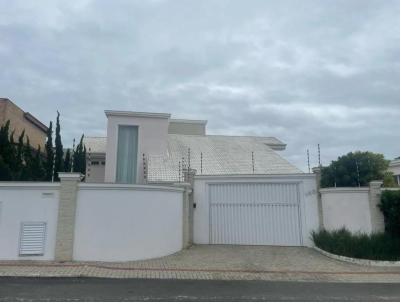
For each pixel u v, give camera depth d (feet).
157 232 44.34
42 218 40.81
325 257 46.60
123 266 38.65
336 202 50.42
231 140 100.83
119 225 41.86
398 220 45.57
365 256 43.88
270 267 40.88
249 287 32.19
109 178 78.28
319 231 51.67
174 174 70.85
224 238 55.26
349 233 47.55
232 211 55.83
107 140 79.97
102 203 41.88
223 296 28.55
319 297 29.09
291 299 28.22
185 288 30.96
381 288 32.83
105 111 80.94
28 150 63.67
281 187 55.36
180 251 48.29
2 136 58.80
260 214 55.31
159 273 36.58
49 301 25.55
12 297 26.37
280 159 85.40
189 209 55.11
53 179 64.18
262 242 54.54
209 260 43.47
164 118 83.05
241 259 44.52
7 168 53.26
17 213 40.50
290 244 53.72
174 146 88.89
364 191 49.32
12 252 39.75
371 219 48.29
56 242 40.40
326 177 72.38
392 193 47.09
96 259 40.65
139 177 79.10
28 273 34.32
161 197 45.57
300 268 40.75
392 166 108.06
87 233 41.04
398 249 44.24
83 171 76.84
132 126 82.53
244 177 56.08
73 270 35.91
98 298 26.68
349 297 29.22
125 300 26.37
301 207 54.13
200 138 99.55
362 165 72.28
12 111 79.71
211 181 56.75
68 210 41.04
